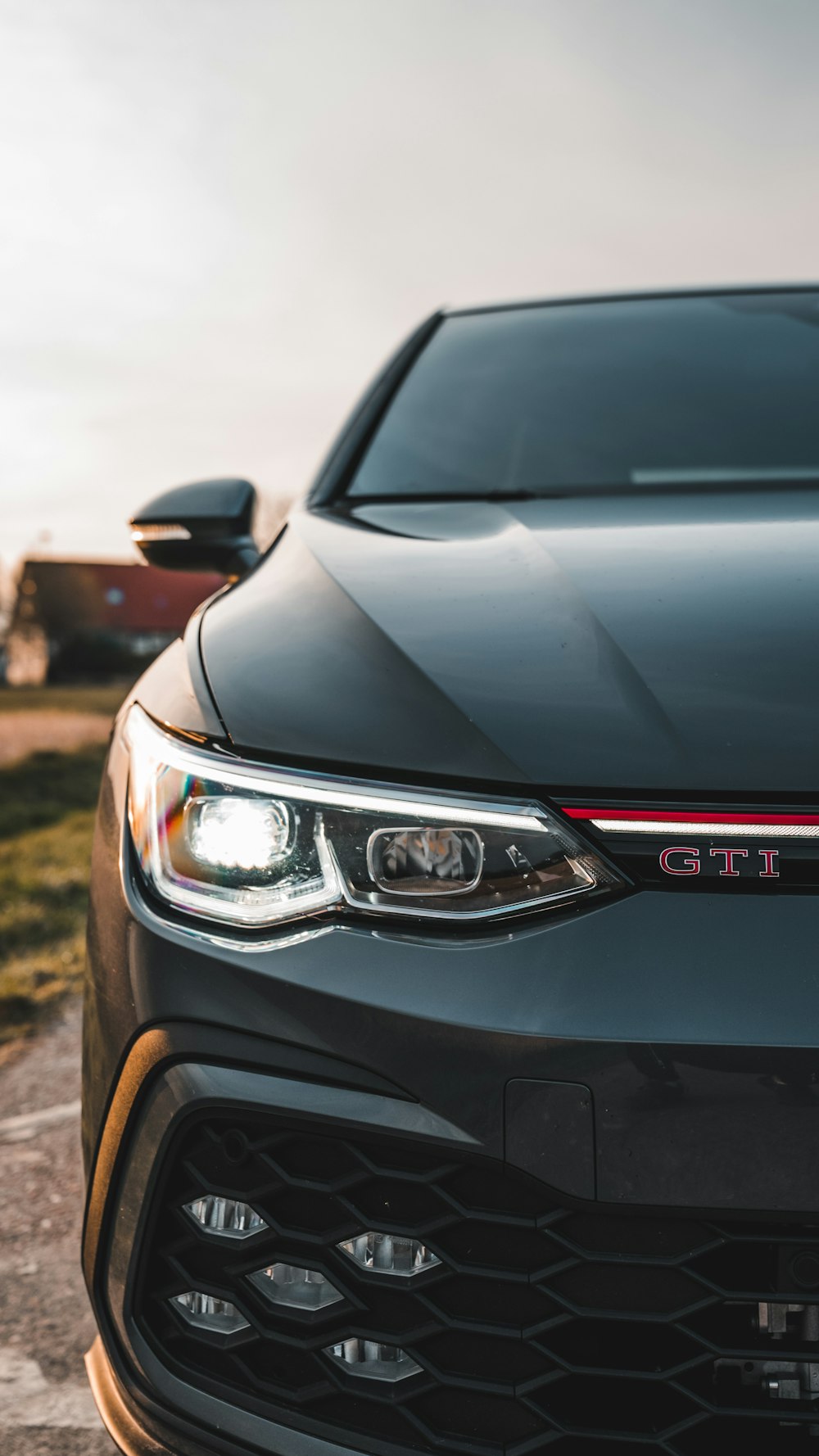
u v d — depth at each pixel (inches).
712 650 41.4
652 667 40.8
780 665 40.3
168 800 41.2
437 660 42.3
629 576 47.8
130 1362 41.3
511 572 49.6
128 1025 40.0
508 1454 36.1
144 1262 40.3
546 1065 34.4
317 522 63.2
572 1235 35.1
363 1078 36.2
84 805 424.2
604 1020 34.1
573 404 75.9
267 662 44.9
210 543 69.4
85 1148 43.5
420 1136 35.5
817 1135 33.0
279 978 37.3
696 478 68.6
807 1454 35.0
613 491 67.4
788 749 36.9
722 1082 33.3
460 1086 35.2
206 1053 38.1
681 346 80.4
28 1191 85.5
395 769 38.4
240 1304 38.4
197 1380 39.7
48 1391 61.8
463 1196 35.9
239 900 38.7
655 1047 33.7
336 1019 36.4
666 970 34.3
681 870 35.6
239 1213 38.5
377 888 37.3
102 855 44.3
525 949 35.7
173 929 39.4
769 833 35.4
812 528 52.8
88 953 43.9
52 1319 68.4
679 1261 34.3
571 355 80.9
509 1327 35.9
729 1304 34.6
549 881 36.3
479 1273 35.8
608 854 36.1
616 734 38.1
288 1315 37.8
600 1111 34.1
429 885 37.0
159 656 54.6
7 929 172.9
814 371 76.5
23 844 274.4
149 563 72.2
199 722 42.5
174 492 72.2
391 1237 36.7
